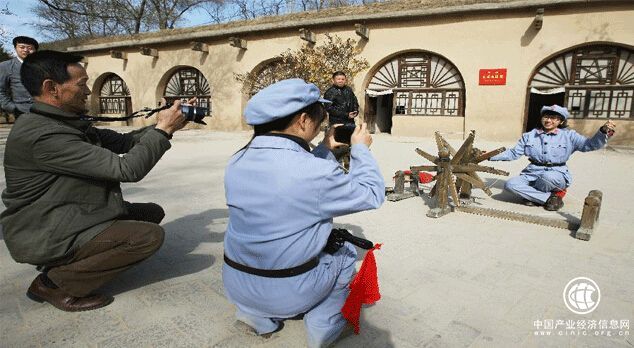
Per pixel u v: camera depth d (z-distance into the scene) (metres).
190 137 13.95
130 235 2.32
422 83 13.94
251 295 1.94
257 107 1.81
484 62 12.65
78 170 2.14
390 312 2.44
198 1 28.12
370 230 3.94
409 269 3.04
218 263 3.15
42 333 2.20
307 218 1.78
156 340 2.14
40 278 2.49
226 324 2.30
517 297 2.63
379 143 11.90
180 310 2.45
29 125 2.10
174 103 2.38
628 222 4.22
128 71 19.42
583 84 11.92
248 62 16.39
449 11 12.53
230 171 1.91
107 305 2.49
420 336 2.20
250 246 1.84
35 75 2.11
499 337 2.19
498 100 12.63
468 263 3.15
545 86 12.31
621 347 2.11
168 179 6.47
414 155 9.26
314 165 1.74
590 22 11.30
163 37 17.62
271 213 1.76
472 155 4.60
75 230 2.23
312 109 1.85
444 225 4.10
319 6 26.39
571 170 7.54
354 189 1.79
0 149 9.63
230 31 15.98
